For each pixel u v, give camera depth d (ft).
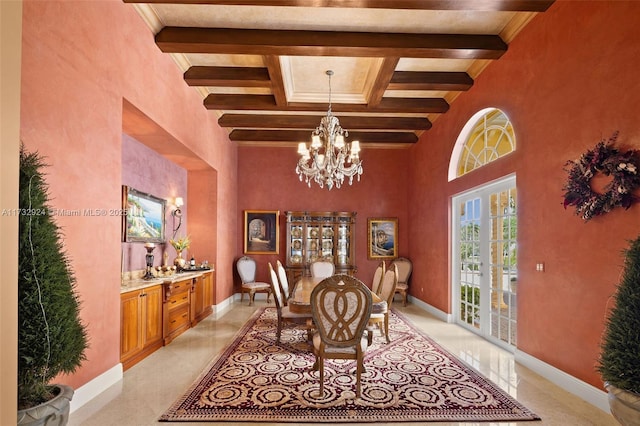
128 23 10.69
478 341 14.82
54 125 7.80
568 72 9.98
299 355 12.77
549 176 10.78
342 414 8.49
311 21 12.05
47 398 6.05
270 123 21.12
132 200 14.87
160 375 10.91
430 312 20.90
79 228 8.61
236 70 15.25
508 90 13.03
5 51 4.53
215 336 15.42
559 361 10.27
